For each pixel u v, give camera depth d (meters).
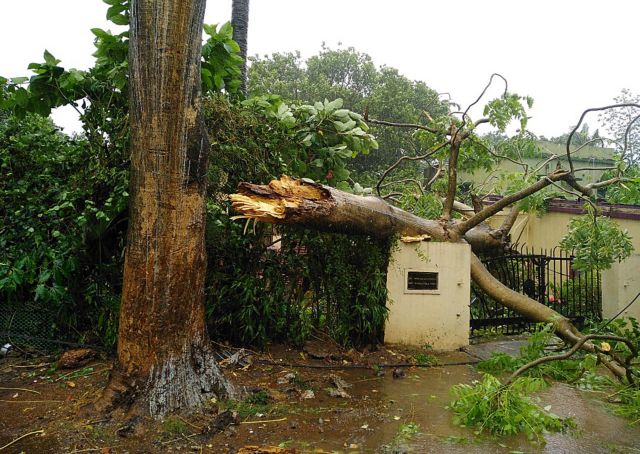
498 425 4.22
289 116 6.41
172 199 4.09
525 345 7.34
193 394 4.27
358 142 6.94
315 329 6.58
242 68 9.55
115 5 5.41
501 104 7.96
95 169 5.71
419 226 6.93
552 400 5.23
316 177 6.99
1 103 6.01
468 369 6.15
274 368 5.59
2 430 3.92
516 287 8.55
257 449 3.66
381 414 4.54
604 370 6.38
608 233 6.95
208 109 5.66
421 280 6.88
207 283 5.95
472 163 10.13
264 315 6.02
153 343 4.16
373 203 6.30
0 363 5.54
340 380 5.34
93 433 3.84
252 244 6.15
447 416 4.56
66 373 5.20
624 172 8.14
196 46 4.12
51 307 5.89
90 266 5.89
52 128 6.58
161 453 3.62
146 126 4.01
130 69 4.07
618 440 4.16
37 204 5.87
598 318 8.69
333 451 3.75
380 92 25.03
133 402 4.08
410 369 6.01
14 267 5.62
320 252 6.43
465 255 7.08
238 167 5.91
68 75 5.85
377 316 6.38
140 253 4.11
